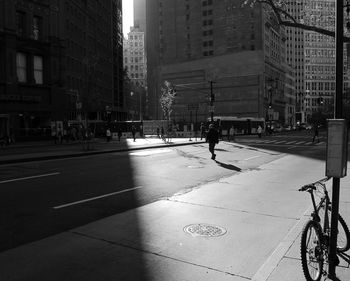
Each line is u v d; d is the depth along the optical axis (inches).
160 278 199.5
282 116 5383.9
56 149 1194.0
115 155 945.5
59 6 2142.0
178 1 5374.0
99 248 244.5
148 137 2358.5
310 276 178.4
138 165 699.4
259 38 4734.3
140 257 229.1
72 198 398.3
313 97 4424.2
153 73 5595.5
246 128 2829.7
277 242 255.1
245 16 4798.2
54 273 205.6
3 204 368.8
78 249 242.7
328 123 183.5
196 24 5236.2
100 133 2568.9
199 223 300.7
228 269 211.3
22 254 233.6
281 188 455.5
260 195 411.8
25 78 1941.4
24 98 1875.0
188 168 652.7
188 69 5088.6
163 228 287.7
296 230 263.9
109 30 4254.4
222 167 669.3
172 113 5147.6
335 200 187.6
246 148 1182.3
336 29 186.5
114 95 4650.6
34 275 202.8
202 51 5196.9
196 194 418.3
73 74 2824.8
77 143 1642.5
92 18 3481.8
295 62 4913.9
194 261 222.8
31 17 1964.8
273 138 2009.1
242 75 4658.0
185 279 198.1
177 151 1059.3
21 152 1063.6
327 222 200.1
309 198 392.5
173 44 5433.1
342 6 185.2
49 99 2052.2
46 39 2048.5
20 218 318.0
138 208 353.7
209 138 821.9
